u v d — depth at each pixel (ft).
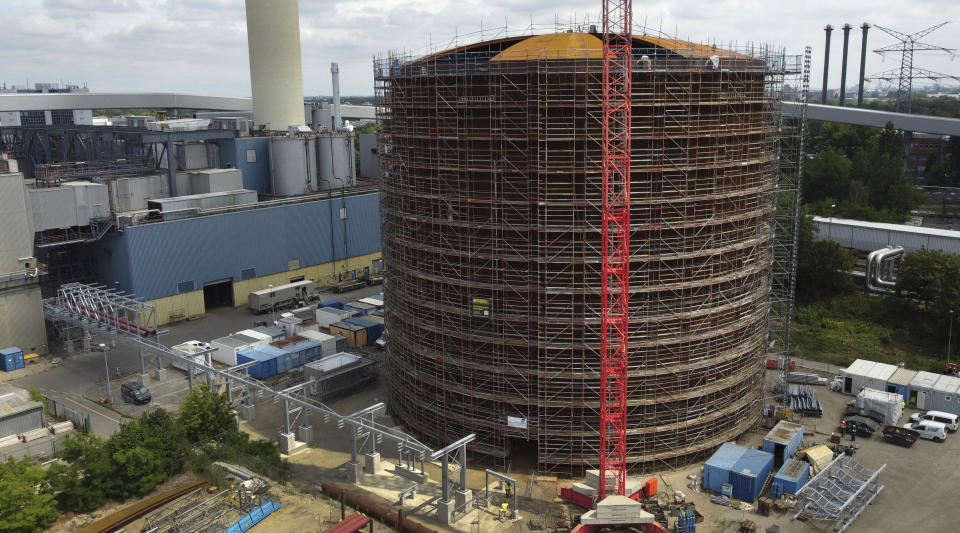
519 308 236.43
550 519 213.66
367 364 313.73
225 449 245.65
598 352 232.53
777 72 249.96
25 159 534.37
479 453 250.37
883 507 216.74
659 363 237.04
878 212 577.84
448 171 240.53
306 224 457.27
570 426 237.25
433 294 253.65
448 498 213.46
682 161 228.22
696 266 237.04
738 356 252.01
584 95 219.61
